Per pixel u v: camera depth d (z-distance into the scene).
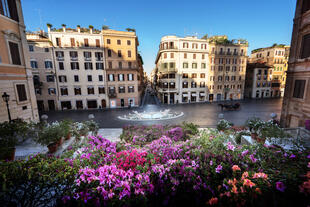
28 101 13.23
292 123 12.59
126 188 2.52
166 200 2.43
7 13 11.52
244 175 2.42
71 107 29.86
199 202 2.39
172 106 32.03
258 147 3.87
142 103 37.22
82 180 2.66
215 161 3.28
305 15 11.08
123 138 9.98
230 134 10.64
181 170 2.95
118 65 30.55
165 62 34.47
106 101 31.12
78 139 8.89
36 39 26.75
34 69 27.66
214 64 37.22
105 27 29.59
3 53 11.11
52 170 2.58
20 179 2.39
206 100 38.44
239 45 38.19
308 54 10.94
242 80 40.38
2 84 10.98
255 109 26.62
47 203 2.51
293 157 2.72
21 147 7.66
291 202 1.91
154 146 5.34
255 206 1.96
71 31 27.75
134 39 30.53
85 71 29.33
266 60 45.72
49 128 6.82
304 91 11.27
